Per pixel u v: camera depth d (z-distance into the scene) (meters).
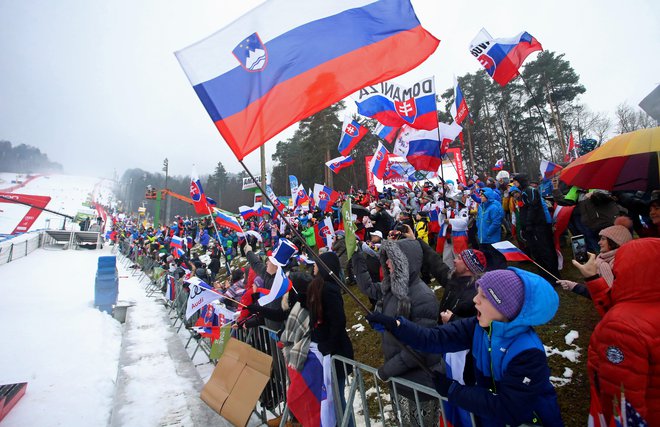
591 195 5.48
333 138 29.94
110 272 10.68
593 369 1.85
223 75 2.77
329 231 6.88
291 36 2.97
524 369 1.72
